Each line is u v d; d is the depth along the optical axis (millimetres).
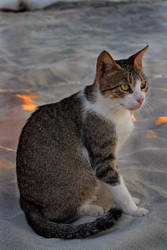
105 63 1736
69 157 1723
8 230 1672
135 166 1900
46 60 2834
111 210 1679
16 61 2842
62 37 3383
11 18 4000
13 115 2207
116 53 2914
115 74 1738
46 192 1709
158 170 1873
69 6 4379
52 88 2418
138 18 3850
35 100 2316
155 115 2172
